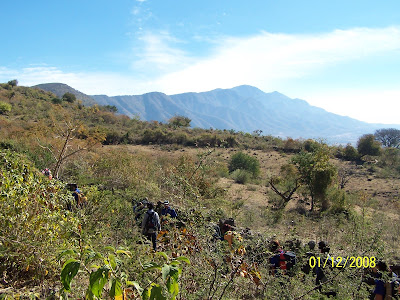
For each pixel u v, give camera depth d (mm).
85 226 5664
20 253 3664
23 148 13719
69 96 68250
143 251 4270
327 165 18000
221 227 6230
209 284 3484
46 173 8930
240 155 29328
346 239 6730
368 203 18906
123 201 8703
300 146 42500
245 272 3730
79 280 3240
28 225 3934
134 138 41688
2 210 3881
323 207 17453
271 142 47656
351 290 4867
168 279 1771
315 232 10109
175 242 4684
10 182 4168
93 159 14250
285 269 5359
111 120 51750
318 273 5355
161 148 38531
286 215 14000
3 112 41250
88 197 7172
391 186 27266
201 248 3965
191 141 41781
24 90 67375
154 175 13750
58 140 12281
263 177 28562
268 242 4699
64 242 4141
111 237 6109
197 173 7062
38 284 3703
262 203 17422
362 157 41969
